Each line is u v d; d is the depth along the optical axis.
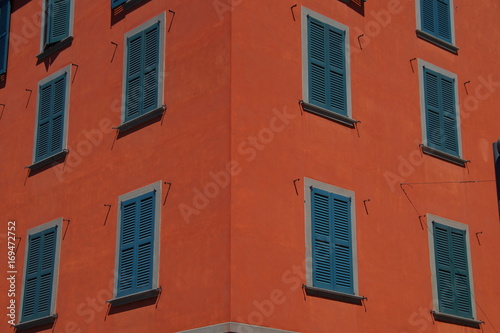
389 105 21.08
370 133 20.39
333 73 20.08
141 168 19.59
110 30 21.75
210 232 17.38
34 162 22.67
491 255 22.17
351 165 19.70
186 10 19.69
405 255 20.16
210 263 17.16
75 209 21.03
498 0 25.38
